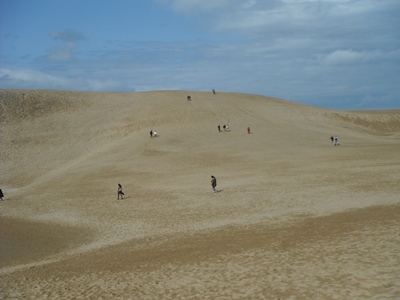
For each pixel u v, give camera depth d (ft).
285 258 43.14
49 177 161.99
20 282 49.06
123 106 285.84
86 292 41.37
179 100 289.33
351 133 230.48
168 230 72.33
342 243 45.03
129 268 48.98
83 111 281.74
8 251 72.54
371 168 110.93
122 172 147.84
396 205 63.31
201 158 160.04
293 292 32.94
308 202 79.30
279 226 61.46
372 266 35.63
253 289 35.24
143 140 199.11
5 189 157.89
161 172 142.00
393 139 206.28
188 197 101.55
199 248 54.60
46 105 291.58
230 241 56.18
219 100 294.05
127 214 91.45
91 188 128.77
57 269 53.78
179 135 204.95
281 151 164.04
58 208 106.83
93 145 210.18
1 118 265.13
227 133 209.67
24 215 103.04
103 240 72.38
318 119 267.18
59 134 235.81
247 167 136.98
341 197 79.51
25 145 222.28
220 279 39.63
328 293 31.37
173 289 38.68
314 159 140.46
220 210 83.76
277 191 95.55
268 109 279.69
